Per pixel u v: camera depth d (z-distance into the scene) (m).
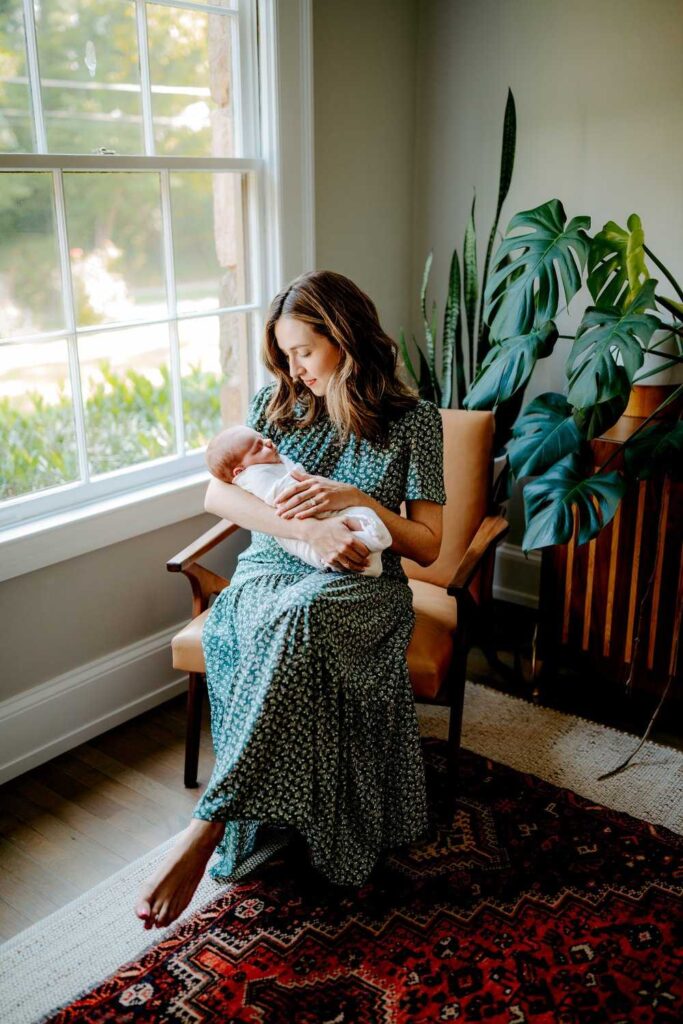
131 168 2.19
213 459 1.85
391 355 1.88
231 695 1.68
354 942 1.65
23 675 2.16
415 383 2.76
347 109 2.68
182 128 2.31
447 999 1.52
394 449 1.87
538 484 2.13
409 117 2.92
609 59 2.50
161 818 2.01
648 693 2.39
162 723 2.41
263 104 2.42
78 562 2.22
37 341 2.10
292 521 1.75
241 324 2.59
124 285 2.27
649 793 2.07
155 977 1.58
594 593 2.39
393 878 1.80
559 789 2.07
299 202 2.55
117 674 2.37
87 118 2.10
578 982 1.55
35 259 2.06
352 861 1.72
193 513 2.45
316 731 1.62
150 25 2.17
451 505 2.22
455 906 1.73
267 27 2.34
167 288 2.37
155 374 2.40
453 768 1.95
